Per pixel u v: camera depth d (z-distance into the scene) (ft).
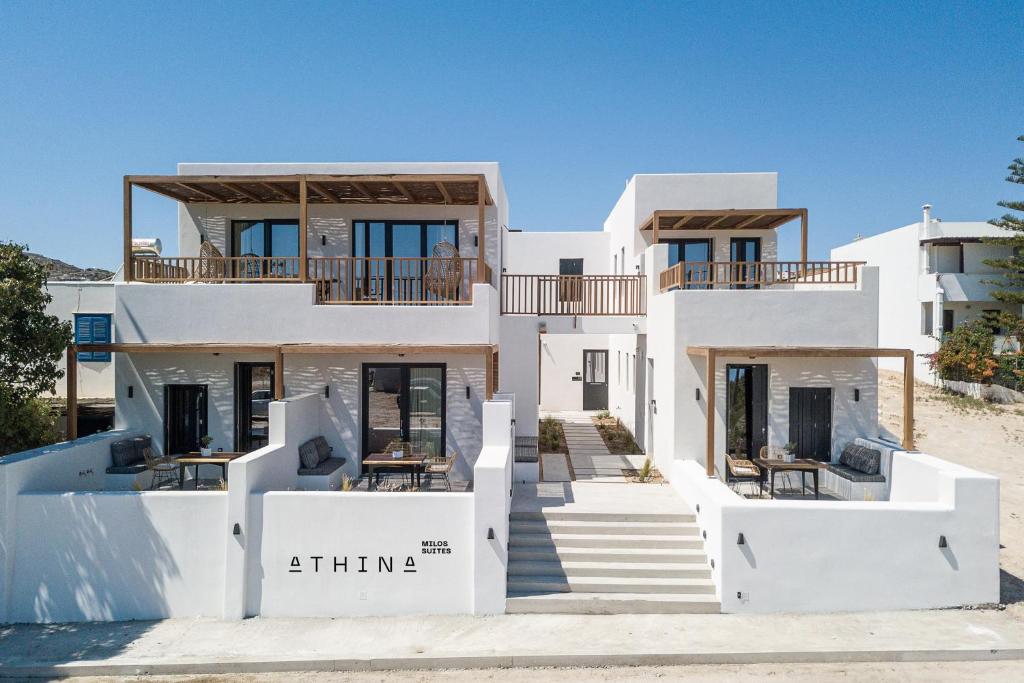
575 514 34.22
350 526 30.01
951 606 29.32
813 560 29.30
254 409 43.32
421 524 29.91
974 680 24.06
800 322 41.32
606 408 85.92
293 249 49.44
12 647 27.40
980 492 29.22
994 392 74.59
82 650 27.02
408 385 43.27
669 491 39.24
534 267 79.56
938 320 83.10
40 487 32.27
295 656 25.95
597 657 25.53
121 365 42.06
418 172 48.98
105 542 30.40
